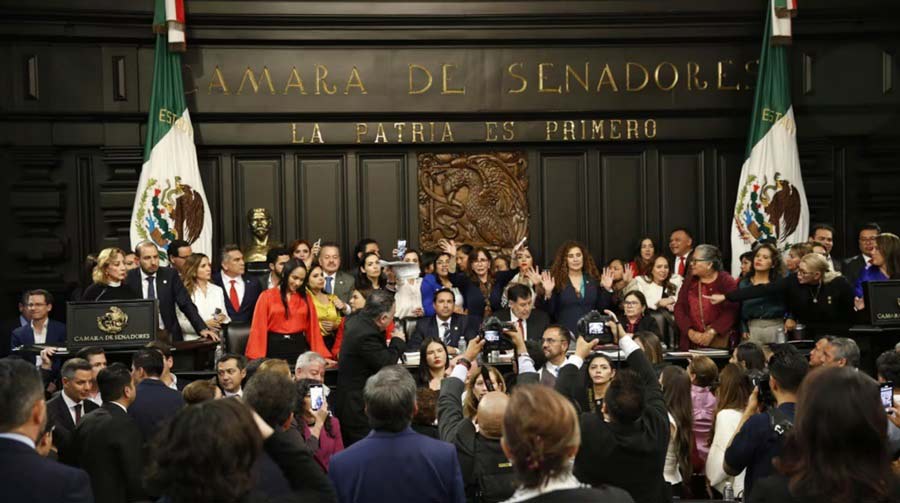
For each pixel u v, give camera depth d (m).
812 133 12.32
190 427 2.72
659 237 12.28
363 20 11.83
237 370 6.47
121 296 8.89
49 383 8.59
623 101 12.19
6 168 11.57
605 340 5.14
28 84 11.49
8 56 11.47
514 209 12.33
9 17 11.30
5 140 11.51
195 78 11.77
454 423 4.81
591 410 5.66
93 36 11.51
